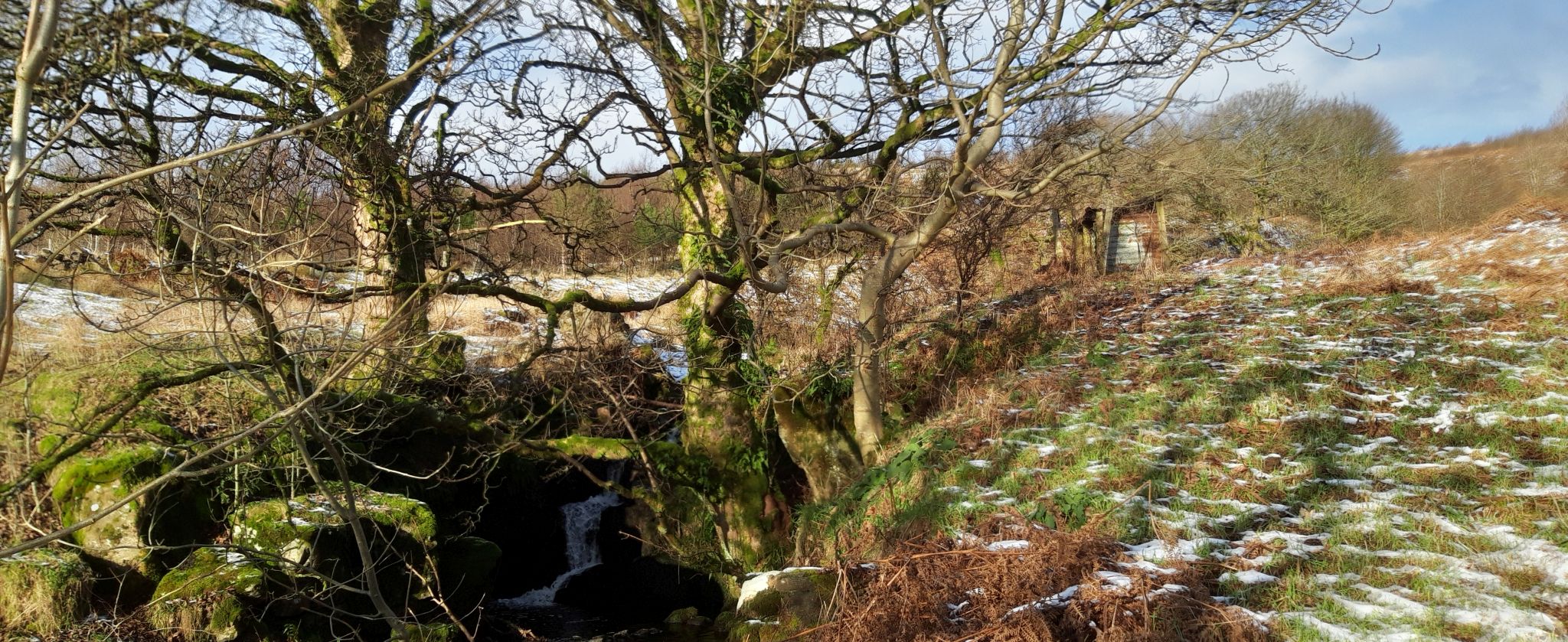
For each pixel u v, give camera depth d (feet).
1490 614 18.71
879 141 33.09
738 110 31.58
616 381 36.27
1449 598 19.65
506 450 33.30
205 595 22.06
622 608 36.86
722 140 30.58
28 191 21.06
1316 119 87.92
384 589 26.89
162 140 23.68
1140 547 24.41
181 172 18.92
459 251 33.73
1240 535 24.25
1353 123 93.25
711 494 36.06
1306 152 83.56
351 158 25.05
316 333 20.76
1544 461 25.94
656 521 38.19
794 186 35.63
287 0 25.39
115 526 23.89
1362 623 19.25
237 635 22.17
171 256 18.29
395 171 26.73
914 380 44.98
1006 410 37.37
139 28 16.48
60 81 18.70
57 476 24.04
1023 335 47.67
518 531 38.81
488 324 47.47
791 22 25.79
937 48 24.99
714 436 36.55
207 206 17.58
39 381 26.48
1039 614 20.81
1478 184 104.53
